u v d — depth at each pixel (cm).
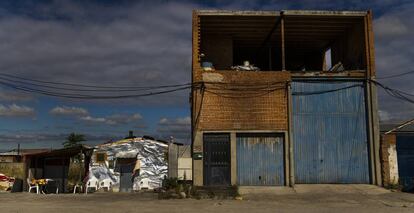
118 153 3022
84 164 3019
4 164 3481
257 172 2398
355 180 2414
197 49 2452
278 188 2308
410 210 1623
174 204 1802
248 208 1669
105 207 1700
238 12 2477
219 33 2794
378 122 2431
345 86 2473
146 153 3036
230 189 2161
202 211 1576
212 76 2428
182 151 2714
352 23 2630
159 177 3016
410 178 2400
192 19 2467
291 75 2452
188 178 2352
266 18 2531
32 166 2908
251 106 2416
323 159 2422
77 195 2319
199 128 2388
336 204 1806
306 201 1906
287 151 2391
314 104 2453
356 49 2623
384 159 2380
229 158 2386
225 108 2408
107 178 2989
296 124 2434
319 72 2456
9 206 1741
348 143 2438
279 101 2423
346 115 2455
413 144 2436
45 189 2800
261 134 2420
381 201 1900
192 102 2441
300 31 2762
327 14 2478
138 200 1983
